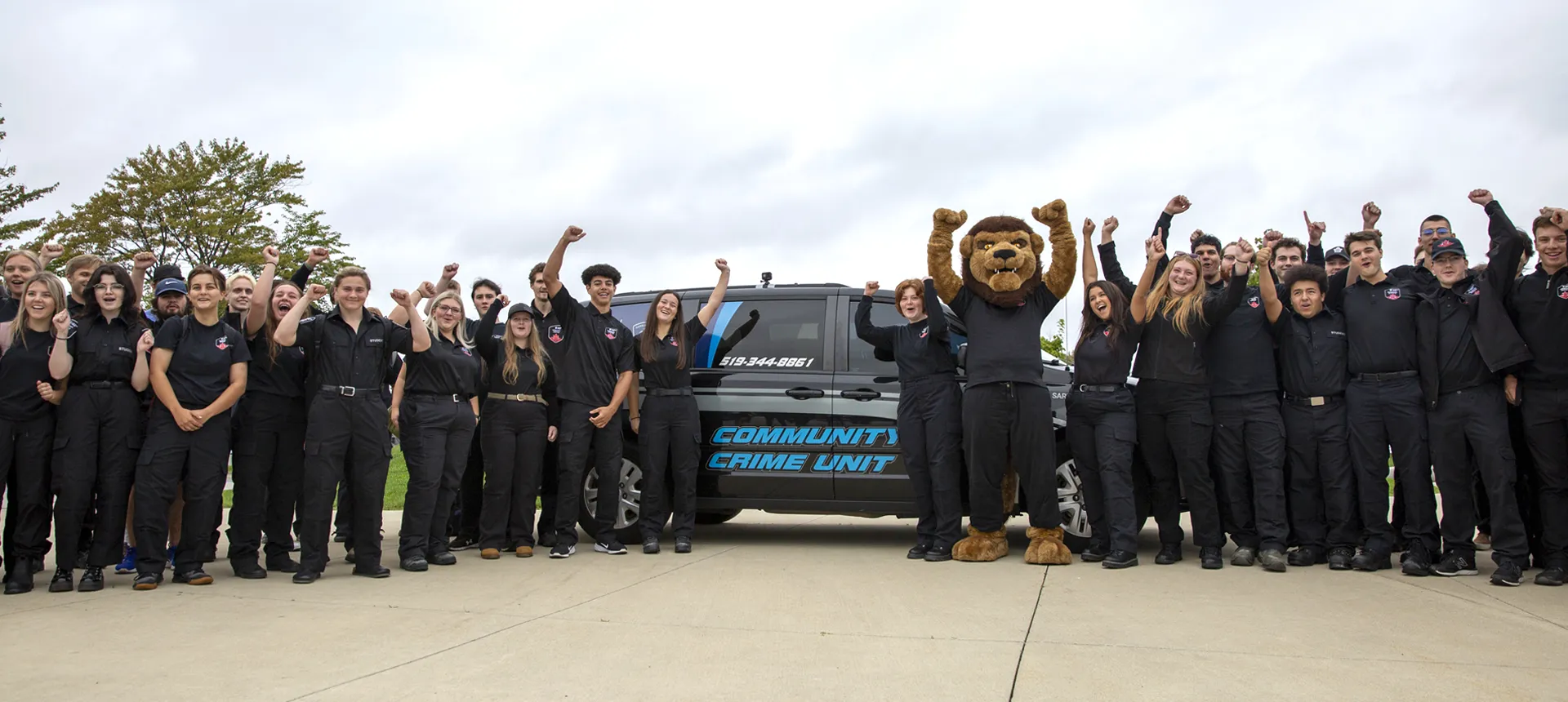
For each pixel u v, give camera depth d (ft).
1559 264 15.92
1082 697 9.51
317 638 12.16
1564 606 14.11
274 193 98.78
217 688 9.84
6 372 15.58
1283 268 20.59
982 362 18.86
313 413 17.02
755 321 22.47
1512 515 16.15
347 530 20.26
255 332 17.47
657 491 20.74
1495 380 16.63
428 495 18.44
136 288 17.06
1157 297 18.80
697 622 13.04
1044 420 18.80
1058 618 13.30
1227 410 18.52
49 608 14.24
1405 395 17.42
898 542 22.98
